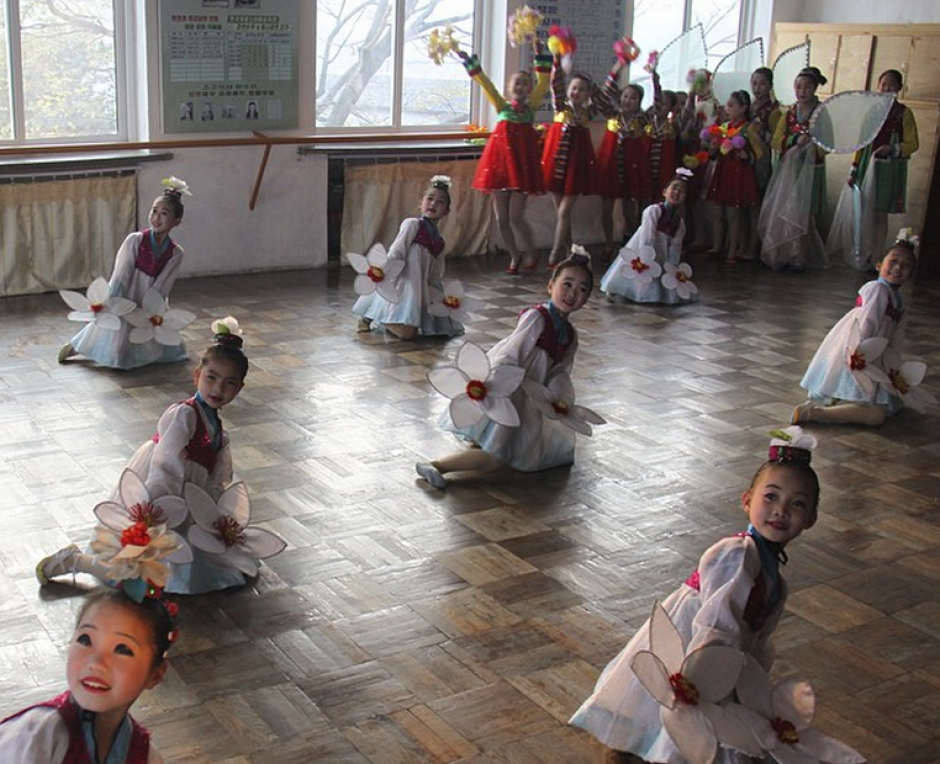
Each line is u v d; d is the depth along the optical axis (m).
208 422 2.85
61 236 6.04
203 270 6.68
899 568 3.29
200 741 2.31
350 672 2.59
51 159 5.96
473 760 2.30
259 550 2.95
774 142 7.65
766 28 8.77
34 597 2.84
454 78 7.68
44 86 6.17
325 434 4.11
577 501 3.64
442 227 7.53
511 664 2.67
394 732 2.38
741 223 7.95
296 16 6.72
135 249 4.72
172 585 2.88
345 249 7.15
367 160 7.09
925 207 7.75
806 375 4.66
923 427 4.55
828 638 2.87
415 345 5.34
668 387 4.91
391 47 7.32
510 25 7.35
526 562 3.19
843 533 3.51
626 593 3.04
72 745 1.49
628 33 8.20
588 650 2.75
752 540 2.10
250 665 2.60
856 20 8.51
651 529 3.46
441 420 3.86
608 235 7.86
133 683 1.48
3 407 4.22
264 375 4.77
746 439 4.30
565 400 3.70
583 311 6.24
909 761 2.38
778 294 6.89
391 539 3.29
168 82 6.36
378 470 3.80
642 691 2.23
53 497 3.44
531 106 7.07
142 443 3.92
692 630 2.13
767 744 2.00
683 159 7.86
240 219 6.74
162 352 4.84
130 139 6.52
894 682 2.68
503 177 7.00
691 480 3.87
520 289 6.73
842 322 4.59
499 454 3.73
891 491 3.87
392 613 2.87
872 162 7.45
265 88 6.71
